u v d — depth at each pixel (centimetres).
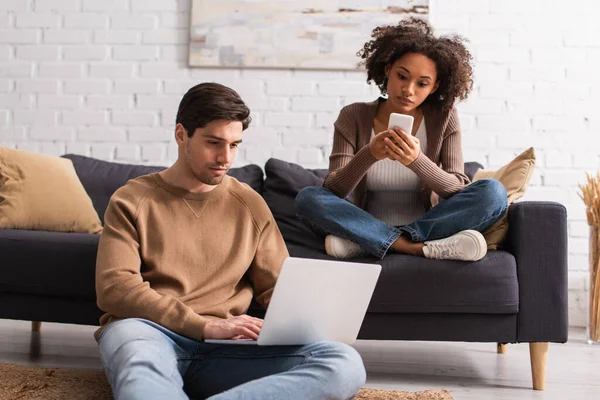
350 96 362
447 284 222
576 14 359
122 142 367
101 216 287
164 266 187
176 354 171
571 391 223
